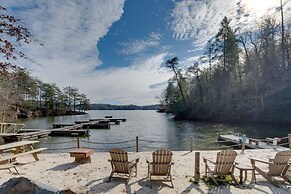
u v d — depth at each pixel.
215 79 30.97
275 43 23.00
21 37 2.82
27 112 43.75
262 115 23.14
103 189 4.02
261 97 23.23
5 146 5.82
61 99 57.50
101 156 6.85
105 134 19.30
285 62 21.97
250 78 25.44
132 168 4.64
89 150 6.28
